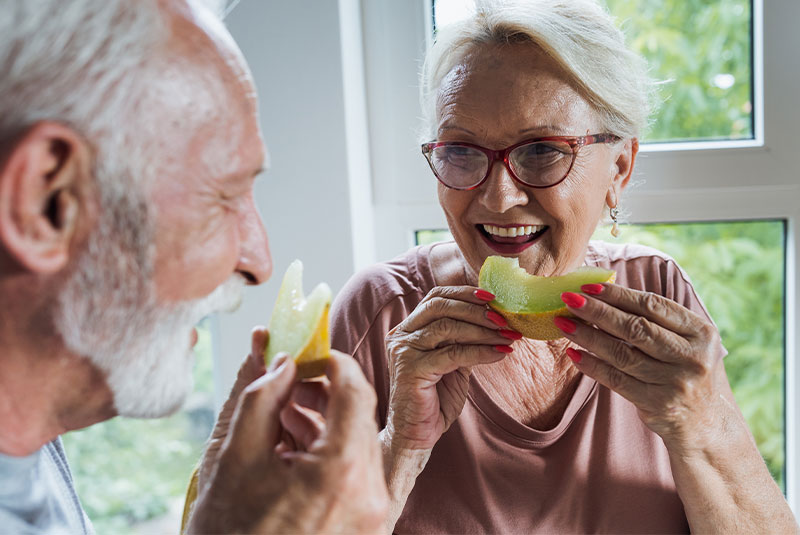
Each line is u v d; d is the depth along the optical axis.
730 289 1.40
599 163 0.96
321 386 0.66
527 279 0.86
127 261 0.54
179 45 0.53
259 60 1.33
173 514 1.61
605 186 0.99
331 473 0.55
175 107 0.53
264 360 0.69
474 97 0.92
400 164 1.45
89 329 0.55
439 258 1.14
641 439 1.04
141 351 0.58
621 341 0.84
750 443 0.94
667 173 1.35
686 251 1.41
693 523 0.96
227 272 0.60
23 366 0.56
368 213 1.45
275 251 1.37
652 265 1.15
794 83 1.28
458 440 1.04
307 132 1.33
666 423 0.85
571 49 0.90
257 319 1.39
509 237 0.98
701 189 1.34
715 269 1.40
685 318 0.83
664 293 1.14
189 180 0.54
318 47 1.31
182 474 1.59
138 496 1.61
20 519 0.62
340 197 1.34
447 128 0.95
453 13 1.04
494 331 0.88
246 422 0.57
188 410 1.54
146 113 0.52
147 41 0.51
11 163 0.48
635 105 0.98
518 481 1.03
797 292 1.35
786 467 1.42
